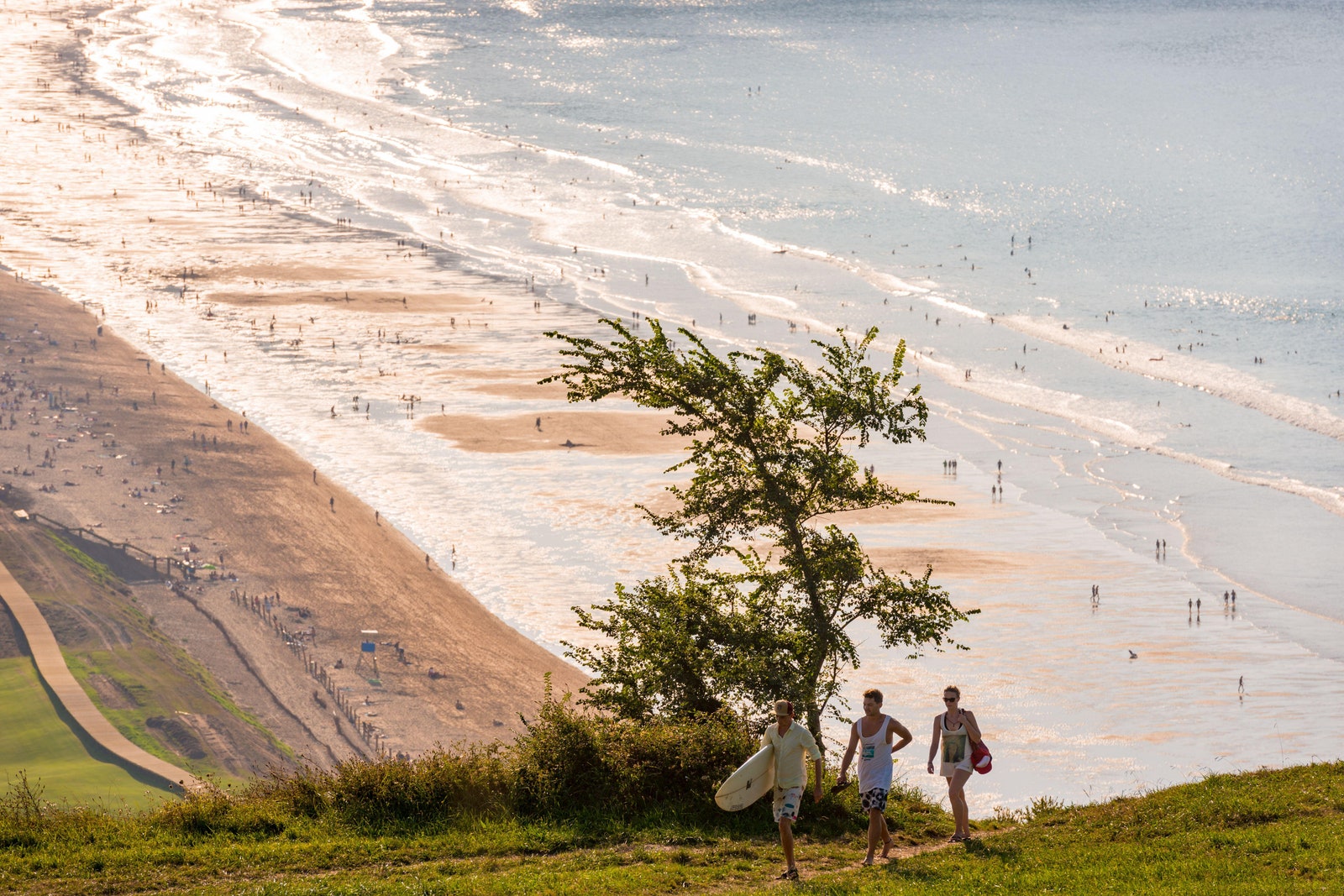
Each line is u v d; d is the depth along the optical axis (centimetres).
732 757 8012
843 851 7194
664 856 7038
